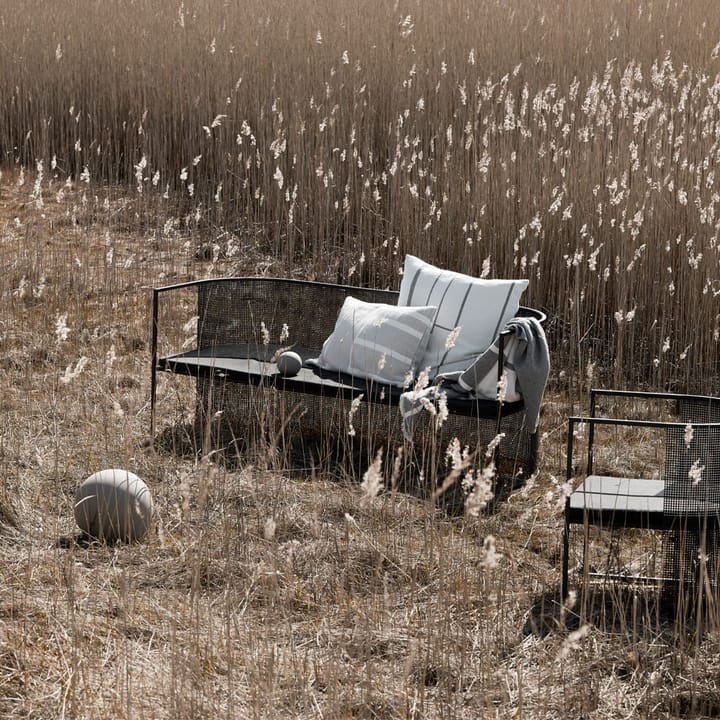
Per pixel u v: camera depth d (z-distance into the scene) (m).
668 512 3.79
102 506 4.38
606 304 7.15
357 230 8.61
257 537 4.47
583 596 3.58
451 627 3.78
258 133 9.87
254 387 5.77
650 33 10.75
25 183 10.75
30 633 3.65
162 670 3.37
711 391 6.39
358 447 5.64
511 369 5.09
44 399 6.02
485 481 2.61
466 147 7.66
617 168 7.24
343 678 3.40
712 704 3.34
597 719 3.26
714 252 6.57
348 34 11.44
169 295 7.94
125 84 11.66
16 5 14.24
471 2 12.68
